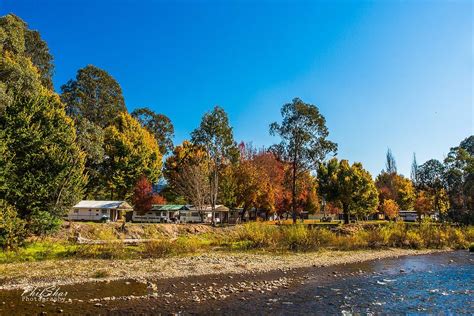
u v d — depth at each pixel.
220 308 13.28
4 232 24.09
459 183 66.69
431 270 23.73
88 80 67.00
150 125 83.50
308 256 29.22
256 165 61.47
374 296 15.88
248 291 16.28
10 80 27.38
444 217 65.44
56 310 12.73
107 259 25.14
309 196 77.44
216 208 60.38
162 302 14.07
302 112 56.25
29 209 27.05
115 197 67.38
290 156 58.34
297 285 17.97
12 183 25.86
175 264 23.69
